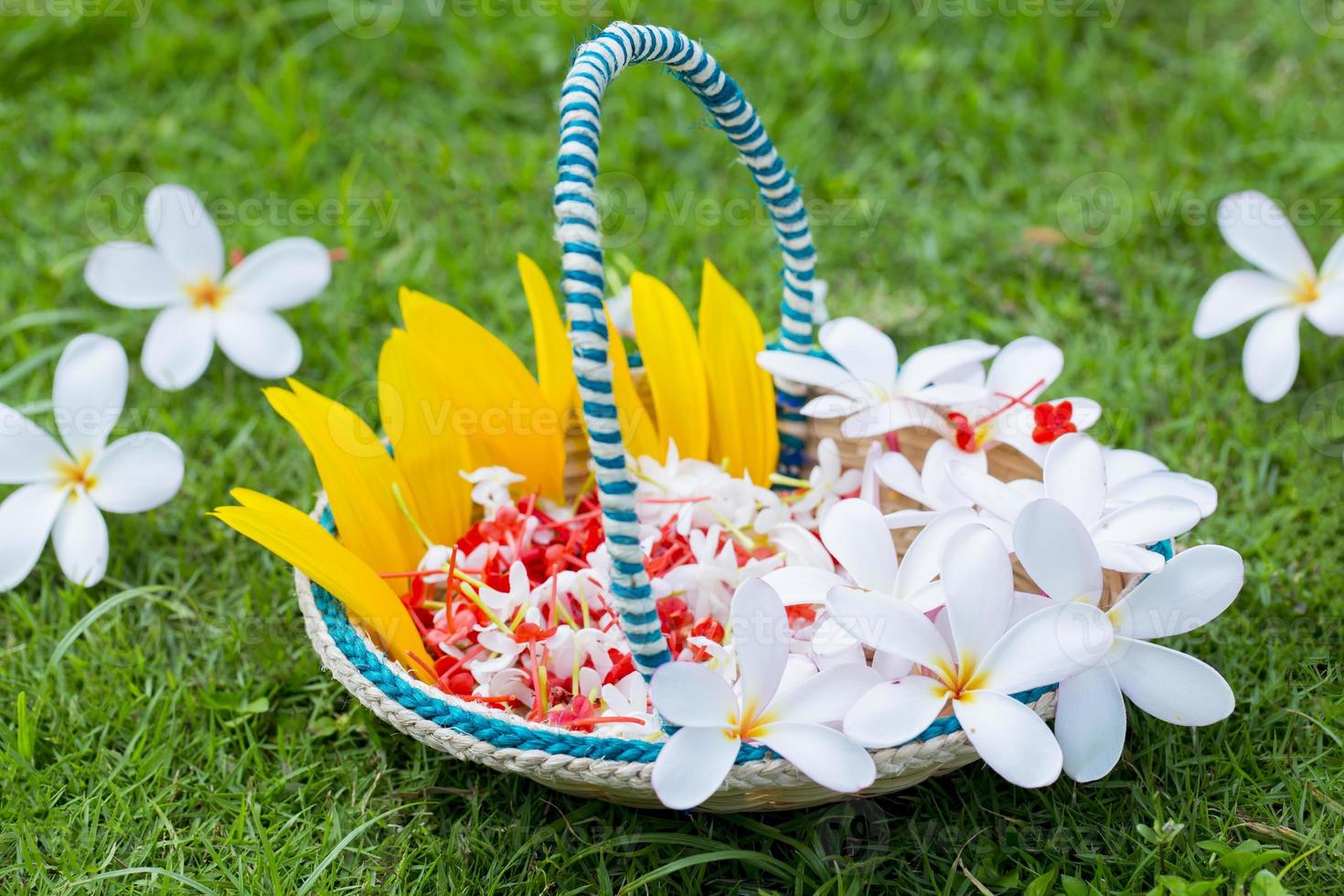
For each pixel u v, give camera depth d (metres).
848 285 1.11
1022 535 0.79
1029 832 0.84
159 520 0.98
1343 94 1.23
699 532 0.87
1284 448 0.99
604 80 0.78
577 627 0.87
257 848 0.85
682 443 0.93
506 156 1.21
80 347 0.94
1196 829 0.84
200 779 0.87
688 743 0.76
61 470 0.93
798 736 0.77
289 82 1.23
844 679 0.79
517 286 1.10
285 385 1.05
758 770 0.77
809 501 0.91
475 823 0.85
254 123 1.23
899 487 0.86
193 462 1.01
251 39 1.31
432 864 0.84
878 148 1.22
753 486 0.90
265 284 1.02
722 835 0.84
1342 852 0.83
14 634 0.94
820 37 1.31
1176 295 1.09
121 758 0.88
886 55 1.28
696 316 1.08
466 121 1.26
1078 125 1.24
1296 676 0.89
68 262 1.10
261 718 0.90
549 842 0.85
